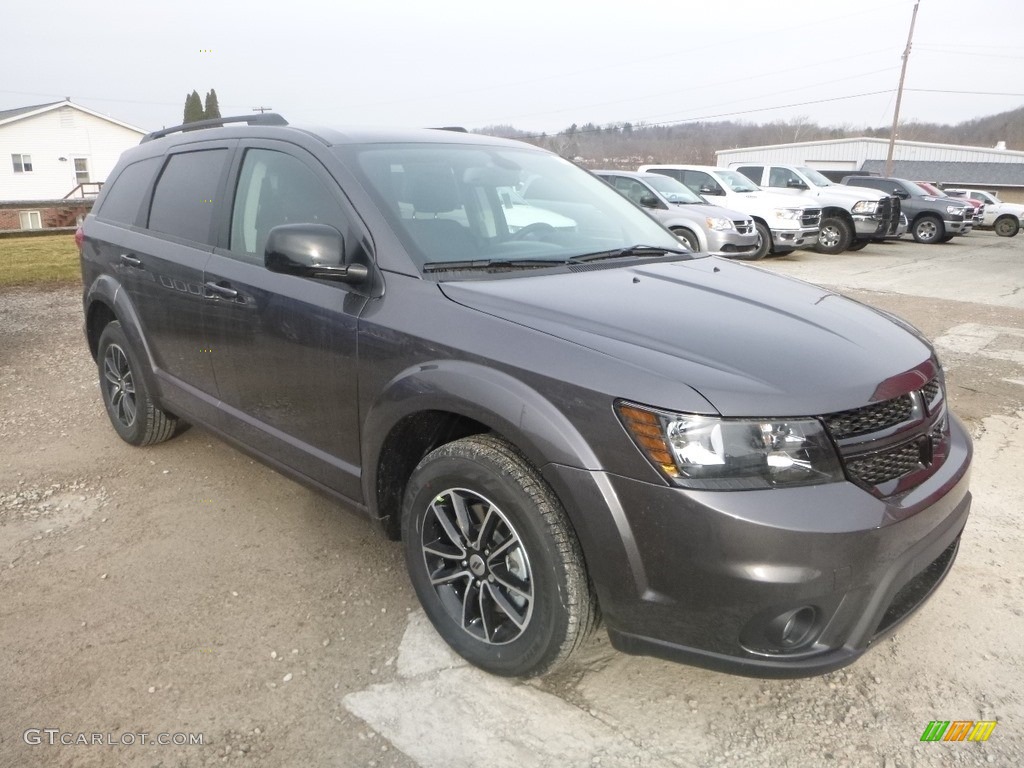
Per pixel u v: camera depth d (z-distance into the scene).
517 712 2.45
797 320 2.60
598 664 2.67
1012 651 2.77
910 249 18.61
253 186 3.41
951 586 3.17
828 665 2.13
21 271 11.80
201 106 65.31
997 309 9.55
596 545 2.17
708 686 2.57
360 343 2.74
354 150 3.17
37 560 3.32
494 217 3.22
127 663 2.66
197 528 3.59
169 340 3.84
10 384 5.88
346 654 2.71
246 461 4.35
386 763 2.25
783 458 2.06
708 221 12.21
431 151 3.39
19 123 43.09
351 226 2.90
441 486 2.55
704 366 2.18
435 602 2.69
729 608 2.06
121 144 46.84
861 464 2.17
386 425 2.65
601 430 2.15
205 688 2.54
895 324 2.84
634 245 3.42
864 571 2.08
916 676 2.63
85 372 6.19
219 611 2.96
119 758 2.26
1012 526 3.69
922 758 2.29
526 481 2.30
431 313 2.59
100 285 4.32
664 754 2.29
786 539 2.00
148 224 4.04
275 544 3.45
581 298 2.62
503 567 2.49
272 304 3.09
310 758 2.27
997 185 46.69
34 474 4.20
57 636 2.80
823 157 53.00
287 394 3.13
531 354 2.32
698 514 2.03
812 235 15.20
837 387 2.18
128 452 4.48
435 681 2.58
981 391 5.88
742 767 2.25
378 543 3.46
